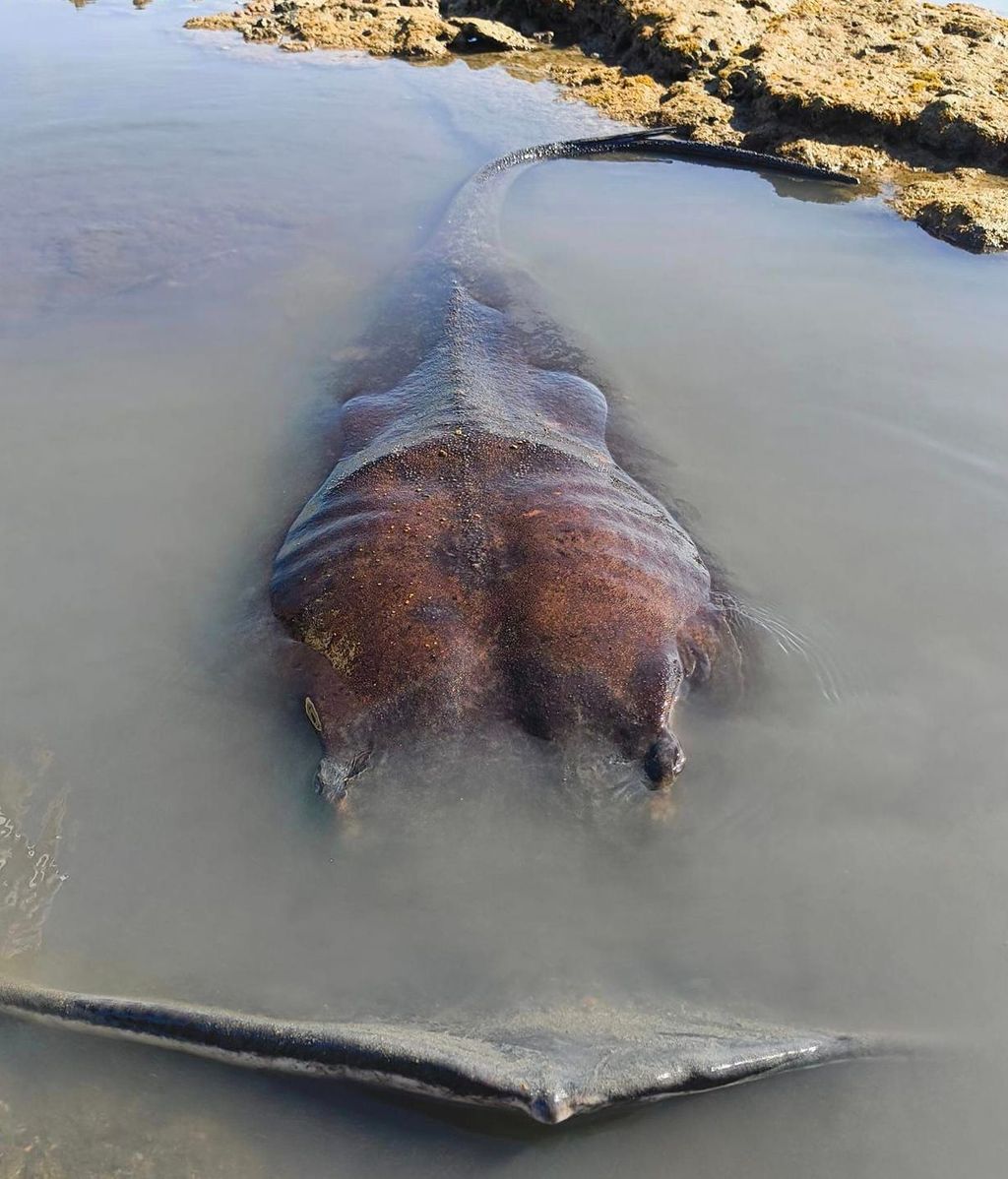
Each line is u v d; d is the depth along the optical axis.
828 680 1.32
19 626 1.40
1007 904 1.06
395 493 1.45
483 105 3.51
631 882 1.07
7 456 1.75
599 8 4.07
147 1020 0.90
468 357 1.84
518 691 1.20
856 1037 0.93
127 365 2.03
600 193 2.84
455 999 0.96
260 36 4.24
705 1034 0.91
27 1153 0.86
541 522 1.38
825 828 1.13
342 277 2.38
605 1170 0.85
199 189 2.84
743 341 2.09
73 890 1.07
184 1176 0.85
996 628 1.41
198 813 1.15
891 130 3.01
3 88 3.62
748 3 3.92
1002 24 3.75
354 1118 0.88
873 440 1.79
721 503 1.64
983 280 2.30
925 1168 0.86
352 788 1.13
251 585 1.46
